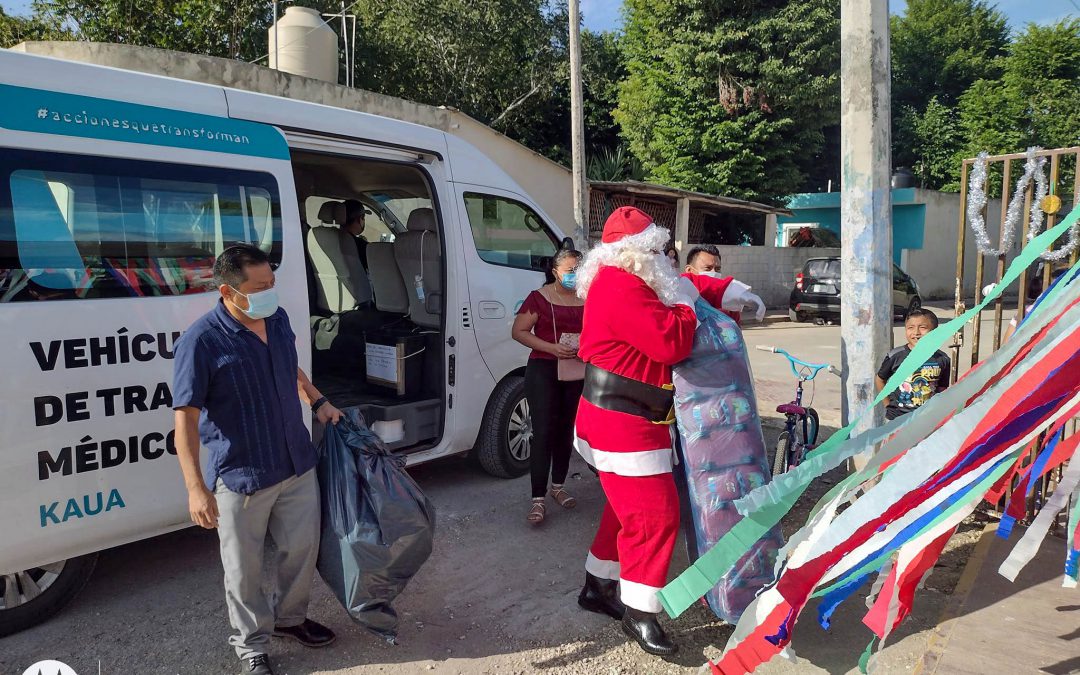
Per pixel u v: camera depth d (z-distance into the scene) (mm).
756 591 2959
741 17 18531
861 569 2525
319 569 2941
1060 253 3678
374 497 2844
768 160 19250
